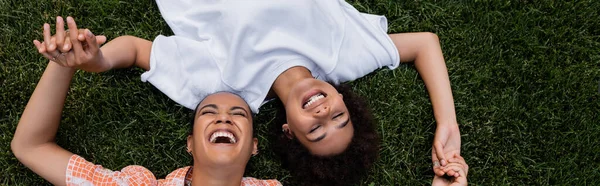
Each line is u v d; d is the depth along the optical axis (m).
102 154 2.42
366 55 2.34
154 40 2.34
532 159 2.51
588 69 2.54
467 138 2.50
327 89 2.14
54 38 1.88
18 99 2.42
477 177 2.49
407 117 2.49
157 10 2.50
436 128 2.39
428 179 2.49
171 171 2.44
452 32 2.53
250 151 2.17
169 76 2.31
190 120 2.38
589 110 2.53
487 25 2.53
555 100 2.53
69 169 2.18
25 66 2.43
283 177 2.46
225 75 2.23
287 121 2.26
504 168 2.50
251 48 2.21
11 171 2.39
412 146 2.49
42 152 2.19
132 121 2.44
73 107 2.43
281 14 2.22
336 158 2.19
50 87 2.15
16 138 2.17
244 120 2.15
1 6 2.44
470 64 2.53
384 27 2.42
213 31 2.29
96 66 2.11
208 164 2.09
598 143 2.51
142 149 2.44
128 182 2.20
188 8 2.35
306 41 2.26
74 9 2.47
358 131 2.26
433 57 2.39
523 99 2.53
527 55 2.54
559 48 2.54
